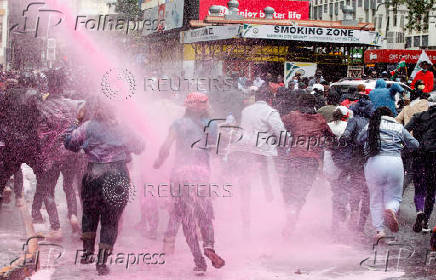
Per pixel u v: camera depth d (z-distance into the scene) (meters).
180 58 32.44
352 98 14.83
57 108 9.72
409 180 12.55
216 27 32.03
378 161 9.72
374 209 9.84
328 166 10.42
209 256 7.86
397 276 7.93
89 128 7.84
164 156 8.43
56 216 9.45
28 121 9.69
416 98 13.68
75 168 9.81
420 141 10.98
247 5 48.91
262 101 10.07
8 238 8.85
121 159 7.92
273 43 34.44
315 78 29.53
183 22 34.72
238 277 7.76
